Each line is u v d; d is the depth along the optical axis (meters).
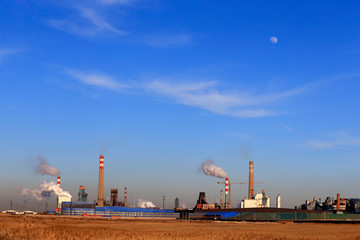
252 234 103.44
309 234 110.19
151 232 101.31
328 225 196.25
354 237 97.75
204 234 96.75
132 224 173.62
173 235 90.88
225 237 91.06
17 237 73.44
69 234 84.06
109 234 88.94
